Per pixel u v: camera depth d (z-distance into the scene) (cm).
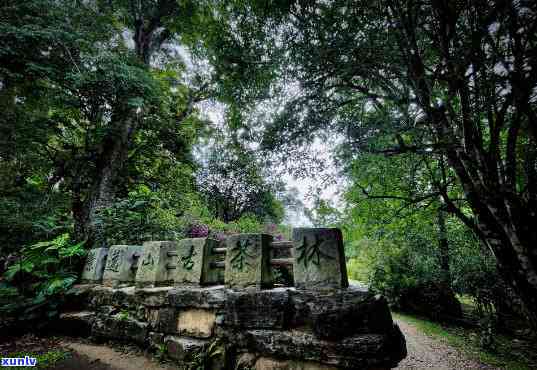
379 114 368
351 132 388
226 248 343
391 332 231
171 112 1006
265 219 1207
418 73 294
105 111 749
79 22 639
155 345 331
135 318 366
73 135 809
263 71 429
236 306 286
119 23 902
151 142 893
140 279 392
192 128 1035
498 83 266
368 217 552
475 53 264
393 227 580
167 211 630
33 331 408
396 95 360
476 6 256
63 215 622
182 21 894
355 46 330
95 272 461
